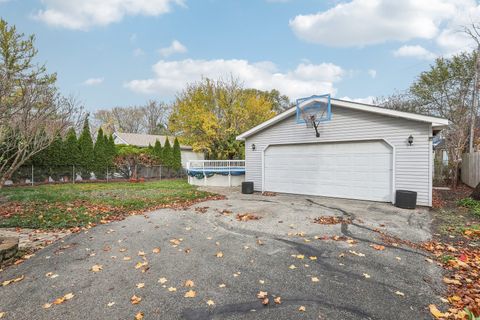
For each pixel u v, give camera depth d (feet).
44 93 25.16
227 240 15.83
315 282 10.46
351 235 16.39
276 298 9.32
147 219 20.90
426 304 8.84
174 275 11.22
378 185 28.02
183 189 39.60
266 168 37.35
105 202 26.68
